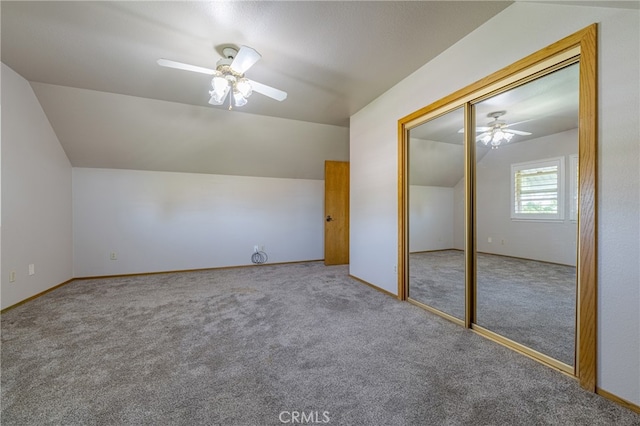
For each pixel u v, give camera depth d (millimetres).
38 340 2012
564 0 1397
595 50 1366
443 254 3771
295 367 1659
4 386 1478
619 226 1309
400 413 1273
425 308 2635
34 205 3049
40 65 2504
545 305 2568
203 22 1893
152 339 2035
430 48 2254
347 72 2617
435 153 3512
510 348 1875
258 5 1731
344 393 1418
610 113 1327
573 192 2926
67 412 1286
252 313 2561
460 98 2184
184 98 3176
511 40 1787
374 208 3314
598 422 1202
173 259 4422
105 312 2598
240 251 4852
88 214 3996
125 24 1916
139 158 4051
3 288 2607
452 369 1626
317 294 3145
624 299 1298
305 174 5176
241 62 1907
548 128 3043
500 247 3676
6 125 2605
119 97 3119
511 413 1264
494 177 3740
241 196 4844
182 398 1385
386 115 3047
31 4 1715
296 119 3896
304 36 2061
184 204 4488
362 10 1790
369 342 1970
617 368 1323
